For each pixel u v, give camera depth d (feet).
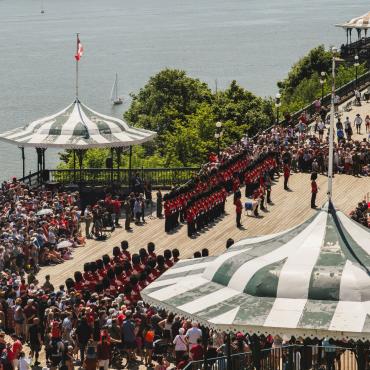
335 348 182.80
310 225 182.29
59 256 330.13
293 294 165.07
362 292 163.43
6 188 385.70
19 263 313.94
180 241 345.92
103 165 607.37
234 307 164.55
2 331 252.42
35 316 257.14
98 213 354.33
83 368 240.32
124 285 278.87
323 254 172.55
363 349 174.81
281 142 434.30
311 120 509.76
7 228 325.01
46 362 248.32
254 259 175.11
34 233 326.24
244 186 396.16
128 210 360.07
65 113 429.38
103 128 419.13
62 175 430.61
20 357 236.84
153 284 182.60
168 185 419.95
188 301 169.99
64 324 246.06
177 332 237.04
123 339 243.40
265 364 183.11
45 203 355.36
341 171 411.13
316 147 415.64
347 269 167.63
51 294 265.54
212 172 372.79
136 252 337.52
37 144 411.13
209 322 161.17
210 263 181.88
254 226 357.61
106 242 349.00
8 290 270.46
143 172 419.74
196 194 358.64
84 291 272.10
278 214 368.89
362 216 327.88
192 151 654.94
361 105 550.36
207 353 205.87
